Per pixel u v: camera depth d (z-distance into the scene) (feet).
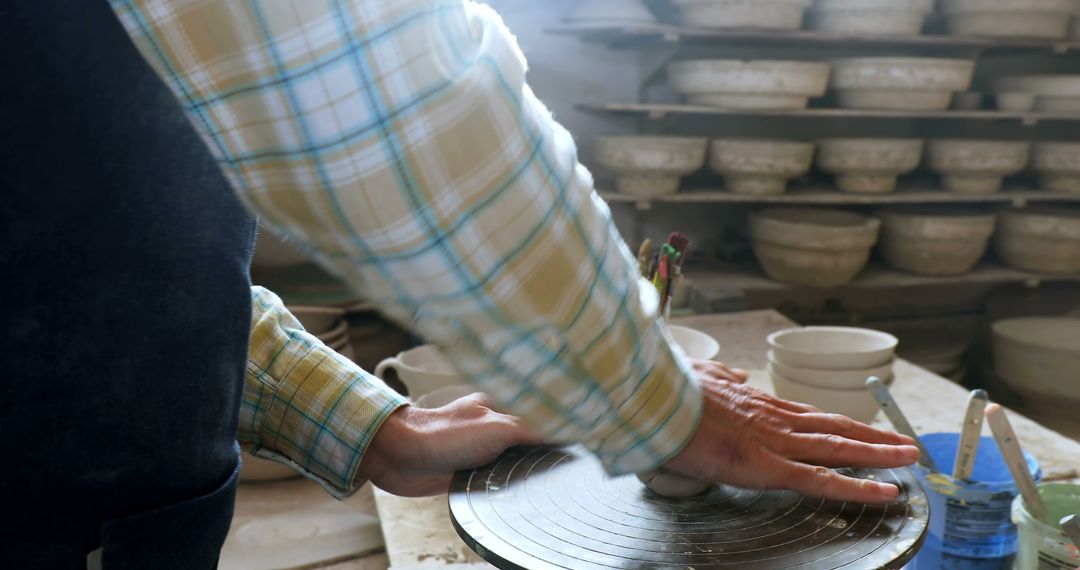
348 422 2.66
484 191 1.31
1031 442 4.16
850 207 10.00
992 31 8.83
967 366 10.94
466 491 2.39
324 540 4.15
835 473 2.21
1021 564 2.71
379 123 1.22
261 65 1.19
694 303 7.41
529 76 9.08
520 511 2.26
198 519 1.93
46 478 1.65
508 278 1.38
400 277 1.35
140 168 1.59
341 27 1.18
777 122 9.87
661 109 8.22
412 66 1.22
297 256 7.42
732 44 9.26
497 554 2.04
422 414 2.74
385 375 7.09
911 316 10.63
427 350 4.63
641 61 9.16
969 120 10.43
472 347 1.47
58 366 1.59
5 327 1.54
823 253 8.35
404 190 1.25
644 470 1.97
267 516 4.43
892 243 9.30
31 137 1.48
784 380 4.20
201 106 1.26
